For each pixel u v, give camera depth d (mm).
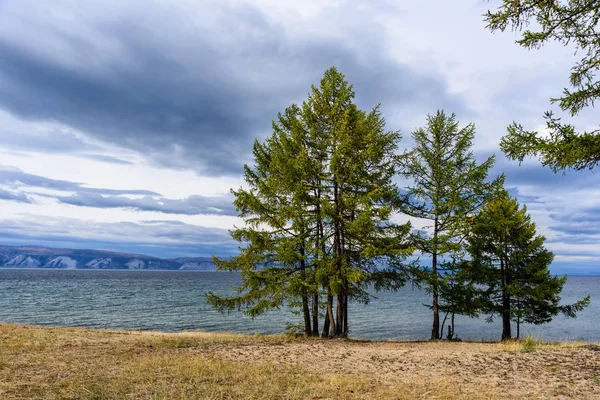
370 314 46031
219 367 8938
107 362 9609
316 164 17156
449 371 9258
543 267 20844
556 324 39031
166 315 40812
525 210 21172
